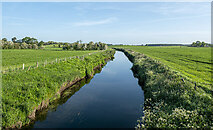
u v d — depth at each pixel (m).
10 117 10.38
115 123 11.53
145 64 30.05
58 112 13.41
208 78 20.70
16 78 15.72
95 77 27.09
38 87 14.64
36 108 12.90
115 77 27.03
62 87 18.75
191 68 29.72
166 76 18.48
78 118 12.35
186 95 12.55
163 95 14.09
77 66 27.86
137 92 18.50
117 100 16.11
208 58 49.03
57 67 23.55
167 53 73.12
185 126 9.02
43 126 11.15
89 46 103.50
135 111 13.51
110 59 56.94
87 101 15.94
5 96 11.74
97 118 12.34
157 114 11.38
